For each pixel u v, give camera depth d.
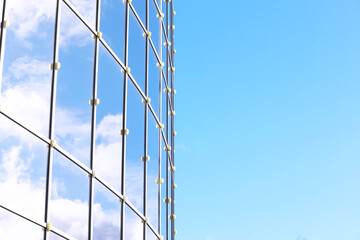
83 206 15.45
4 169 12.21
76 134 15.52
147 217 20.72
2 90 12.48
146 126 21.75
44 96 14.06
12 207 12.27
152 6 24.84
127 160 19.19
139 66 21.73
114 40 19.09
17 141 12.77
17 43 13.20
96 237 16.05
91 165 16.20
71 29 15.80
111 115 18.11
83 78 16.30
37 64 13.91
